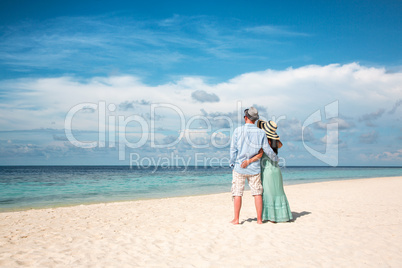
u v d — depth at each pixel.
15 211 9.09
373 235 4.39
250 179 5.24
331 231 4.65
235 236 4.43
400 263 3.20
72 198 13.21
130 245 4.12
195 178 30.38
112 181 25.70
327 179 27.77
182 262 3.34
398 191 12.10
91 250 3.88
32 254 3.68
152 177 32.56
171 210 8.02
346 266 3.12
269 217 5.29
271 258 3.40
